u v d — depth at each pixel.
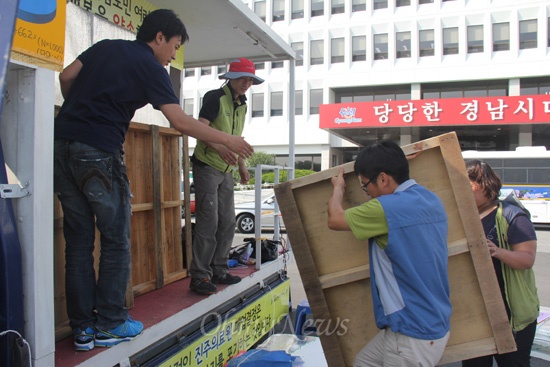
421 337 1.83
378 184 2.01
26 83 1.54
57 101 2.94
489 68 25.16
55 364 1.76
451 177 2.21
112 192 1.97
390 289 1.89
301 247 2.30
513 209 2.59
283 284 4.07
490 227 2.61
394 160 1.99
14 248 1.50
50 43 1.58
